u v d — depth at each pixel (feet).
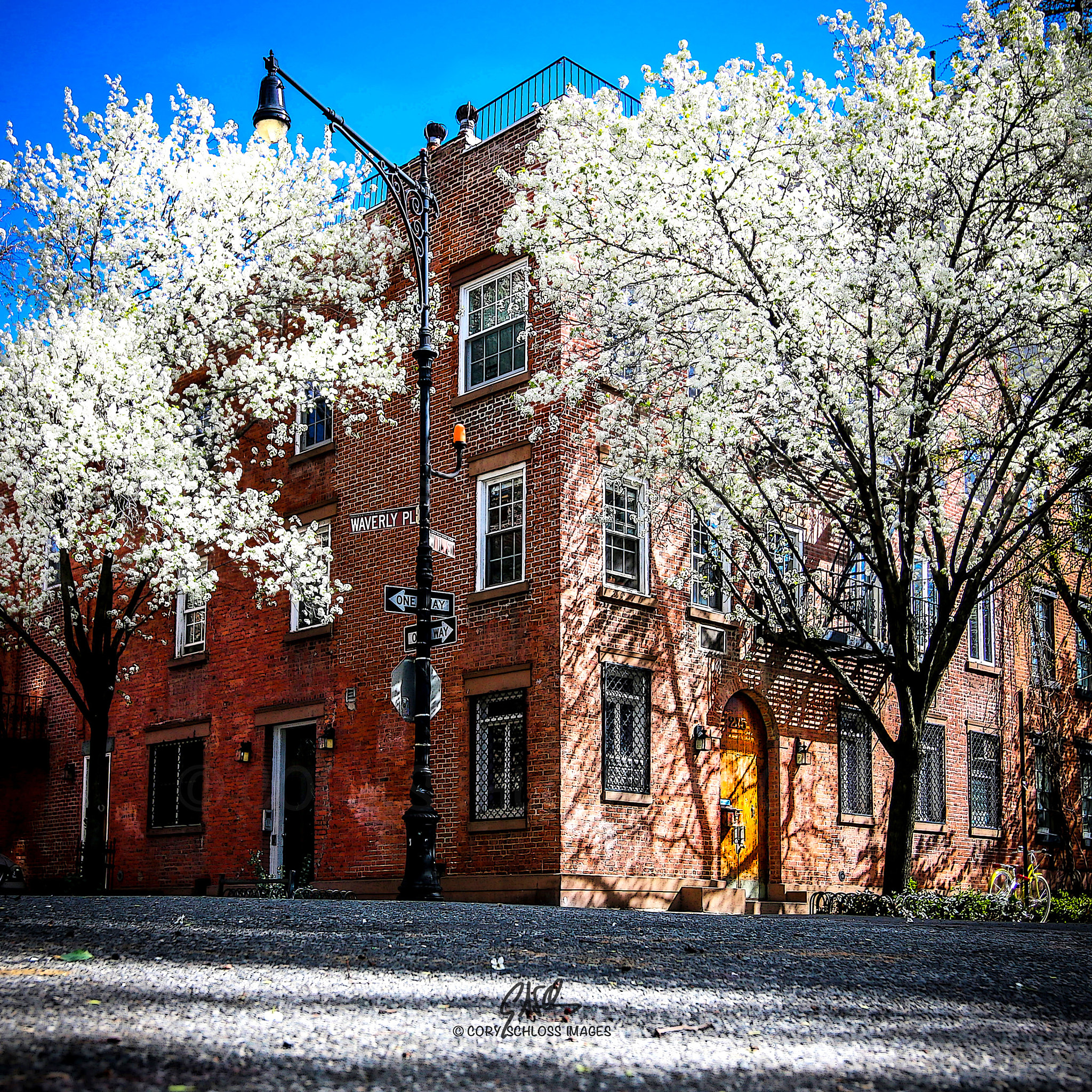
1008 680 90.12
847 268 48.14
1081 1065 12.21
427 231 52.54
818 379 48.26
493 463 62.44
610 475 56.08
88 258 65.00
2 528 66.85
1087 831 97.55
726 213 47.73
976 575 52.24
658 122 48.67
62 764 91.81
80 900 42.91
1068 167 48.21
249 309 67.92
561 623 57.21
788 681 69.62
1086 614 72.08
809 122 49.75
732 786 66.03
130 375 56.90
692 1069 11.41
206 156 65.57
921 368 47.65
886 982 18.61
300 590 64.39
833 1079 11.12
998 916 52.80
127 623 65.46
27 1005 13.62
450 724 61.52
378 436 69.72
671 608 62.95
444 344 66.85
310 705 70.28
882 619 72.95
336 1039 12.29
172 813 79.92
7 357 59.31
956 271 46.14
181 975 16.99
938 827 79.20
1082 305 46.55
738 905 61.52
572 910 41.57
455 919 31.24
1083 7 53.67
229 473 62.75
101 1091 9.42
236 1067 10.66
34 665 96.99
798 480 54.13
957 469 53.31
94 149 63.98
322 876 67.36
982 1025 14.49
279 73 50.11
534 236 51.57
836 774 72.13
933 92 50.37
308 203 67.92
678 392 54.75
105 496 61.26
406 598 49.34
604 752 58.18
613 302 50.72
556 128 53.06
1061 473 54.85
